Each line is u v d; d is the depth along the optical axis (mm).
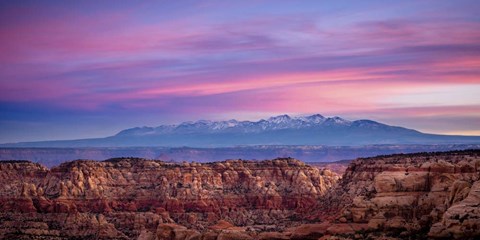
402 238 192125
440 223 184625
